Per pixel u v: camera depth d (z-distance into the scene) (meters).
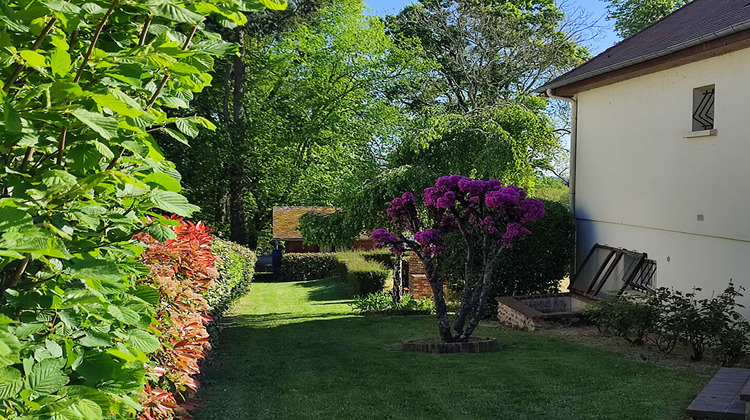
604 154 12.43
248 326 12.59
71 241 2.50
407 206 9.68
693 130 9.86
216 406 6.32
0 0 1.94
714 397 5.62
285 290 22.00
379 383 7.28
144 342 2.72
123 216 2.55
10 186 2.23
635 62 10.27
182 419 5.14
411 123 18.03
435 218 9.73
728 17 9.15
